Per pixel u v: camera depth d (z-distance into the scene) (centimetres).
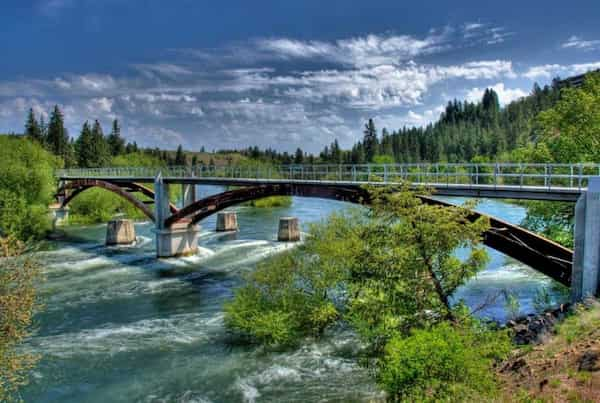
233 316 2138
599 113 2672
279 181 3130
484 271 3156
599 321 1305
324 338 2066
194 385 1680
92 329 2281
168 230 4031
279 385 1662
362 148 13225
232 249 4341
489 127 15538
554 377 1066
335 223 2275
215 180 3722
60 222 6356
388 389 1135
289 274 2116
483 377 1060
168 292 2964
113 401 1578
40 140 11706
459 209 1525
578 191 1672
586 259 1566
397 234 1537
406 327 1482
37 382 1719
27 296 1374
